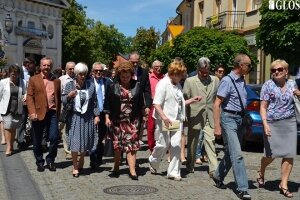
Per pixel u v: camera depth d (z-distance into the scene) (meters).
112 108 8.04
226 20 26.72
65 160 9.85
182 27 18.52
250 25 24.77
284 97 6.99
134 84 8.12
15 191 7.18
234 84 6.90
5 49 48.06
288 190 7.02
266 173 8.68
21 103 10.65
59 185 7.59
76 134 8.16
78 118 8.19
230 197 6.83
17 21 50.38
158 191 7.19
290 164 7.06
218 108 6.95
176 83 8.02
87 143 8.24
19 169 8.90
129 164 8.09
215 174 7.42
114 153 8.16
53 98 8.76
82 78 8.20
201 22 34.22
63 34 60.59
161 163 9.59
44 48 54.25
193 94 8.38
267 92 7.05
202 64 8.29
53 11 55.94
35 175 8.36
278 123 7.01
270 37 15.38
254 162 9.90
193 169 8.68
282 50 15.30
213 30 19.89
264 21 15.54
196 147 8.59
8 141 10.52
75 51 60.97
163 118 7.84
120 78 8.07
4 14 48.44
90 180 7.96
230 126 6.89
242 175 6.74
